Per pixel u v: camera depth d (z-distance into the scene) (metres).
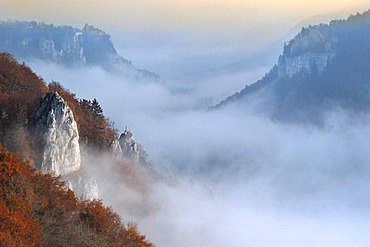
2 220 43.16
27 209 47.88
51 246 46.09
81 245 48.75
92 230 52.12
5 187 48.31
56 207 51.81
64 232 48.78
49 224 48.38
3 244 40.72
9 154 51.69
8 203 46.50
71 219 52.00
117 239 54.03
